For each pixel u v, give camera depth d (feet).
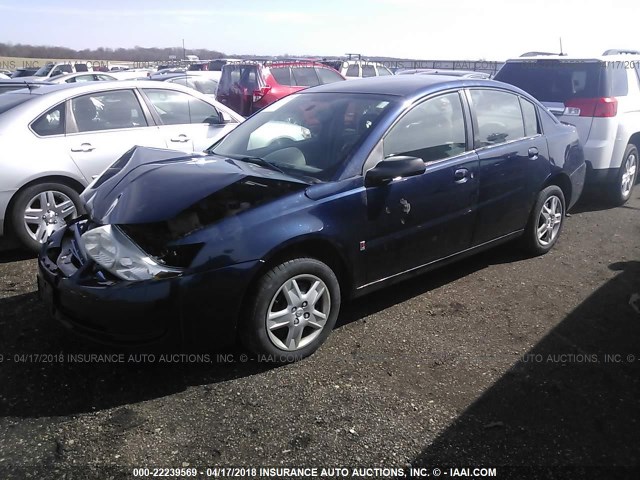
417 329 12.45
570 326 12.55
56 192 17.29
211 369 10.83
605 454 8.53
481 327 12.52
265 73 37.35
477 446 8.71
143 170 11.56
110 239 9.82
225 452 8.58
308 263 10.88
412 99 12.89
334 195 11.18
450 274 15.65
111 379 10.48
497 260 16.67
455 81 14.16
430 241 13.10
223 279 9.83
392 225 12.12
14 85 27.04
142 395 10.01
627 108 21.81
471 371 10.76
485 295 14.20
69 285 9.88
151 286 9.44
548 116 16.76
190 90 20.98
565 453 8.55
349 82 15.01
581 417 9.38
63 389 10.14
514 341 11.90
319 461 8.39
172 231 9.75
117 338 9.70
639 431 9.04
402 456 8.50
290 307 10.82
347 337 12.10
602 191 23.12
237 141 14.24
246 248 9.99
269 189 10.69
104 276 9.74
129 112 19.17
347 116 12.89
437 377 10.57
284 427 9.14
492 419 9.34
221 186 10.40
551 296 14.14
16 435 8.92
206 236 9.78
